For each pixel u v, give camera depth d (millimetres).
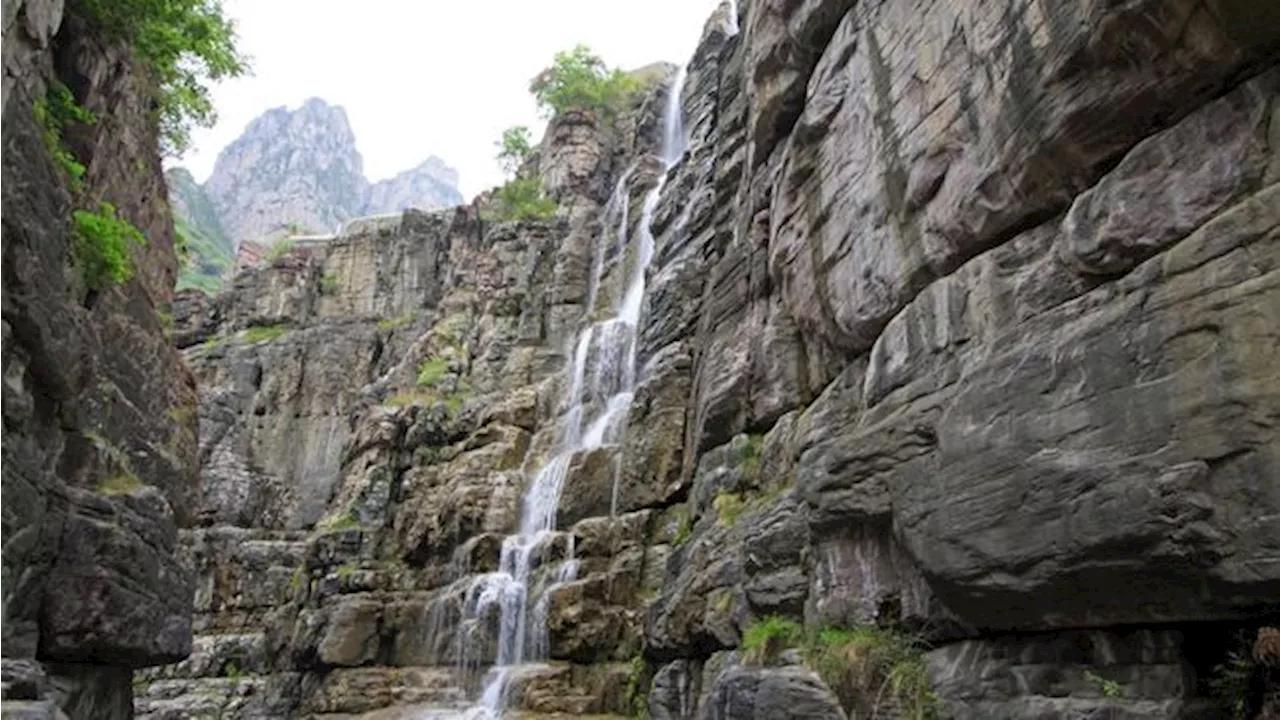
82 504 15648
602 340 35250
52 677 15336
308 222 166000
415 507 35875
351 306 62156
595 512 28578
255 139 181125
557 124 54031
